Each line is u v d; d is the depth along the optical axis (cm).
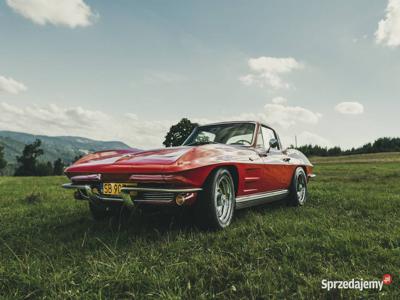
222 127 457
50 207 502
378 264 211
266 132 469
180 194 282
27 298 177
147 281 188
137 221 367
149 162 291
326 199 553
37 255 249
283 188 482
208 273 202
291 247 243
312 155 11219
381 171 1894
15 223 387
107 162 323
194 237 281
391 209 418
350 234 272
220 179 316
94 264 214
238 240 268
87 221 387
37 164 11362
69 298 174
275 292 173
